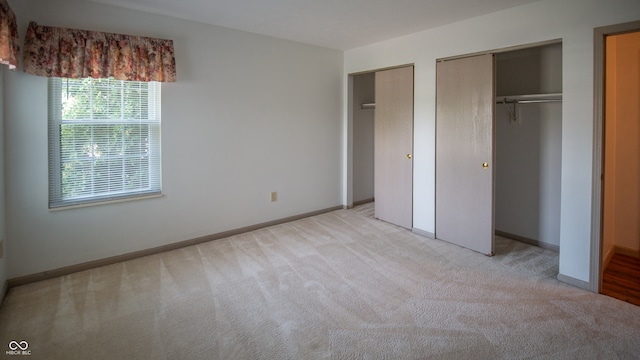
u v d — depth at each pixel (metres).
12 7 2.70
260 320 2.41
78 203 3.12
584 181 2.80
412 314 2.47
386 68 4.53
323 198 5.18
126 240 3.42
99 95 3.20
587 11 2.72
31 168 2.88
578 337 2.20
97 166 3.24
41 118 2.90
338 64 5.12
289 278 3.04
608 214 3.44
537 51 3.70
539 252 3.67
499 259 3.47
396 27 3.87
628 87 3.44
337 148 5.28
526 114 3.85
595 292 2.79
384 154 4.68
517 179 3.98
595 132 2.72
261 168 4.38
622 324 2.34
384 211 4.76
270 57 4.32
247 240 4.01
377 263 3.37
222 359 2.01
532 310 2.52
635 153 3.47
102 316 2.45
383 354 2.04
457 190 3.80
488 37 3.41
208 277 3.07
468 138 3.65
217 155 3.96
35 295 2.73
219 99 3.92
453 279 3.02
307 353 2.06
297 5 3.20
